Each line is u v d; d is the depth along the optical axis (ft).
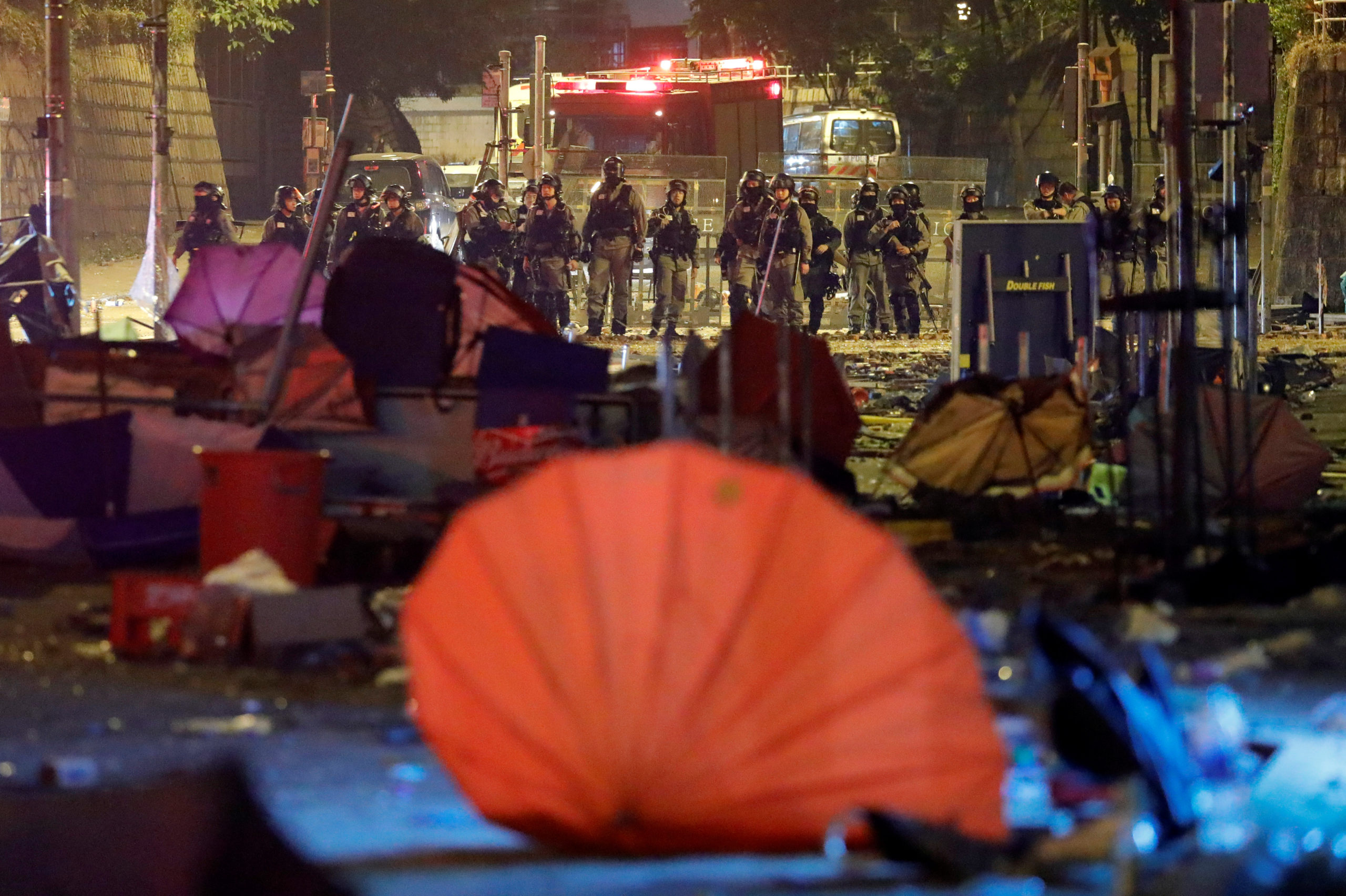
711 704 51.08
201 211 316.81
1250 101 165.27
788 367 91.25
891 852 50.75
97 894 46.11
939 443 122.31
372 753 65.72
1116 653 81.71
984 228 190.90
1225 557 99.45
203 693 75.56
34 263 209.77
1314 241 445.78
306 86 508.12
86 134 499.51
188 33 551.18
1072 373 123.75
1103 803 54.85
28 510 104.12
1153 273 150.61
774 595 51.72
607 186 338.54
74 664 81.15
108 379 112.06
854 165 416.87
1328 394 231.91
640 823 51.08
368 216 326.85
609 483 53.16
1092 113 420.36
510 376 111.55
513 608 52.80
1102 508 128.77
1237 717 63.57
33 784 59.72
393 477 110.93
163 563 103.76
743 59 448.65
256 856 48.26
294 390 110.73
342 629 82.64
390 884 50.47
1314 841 51.57
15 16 457.68
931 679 52.01
